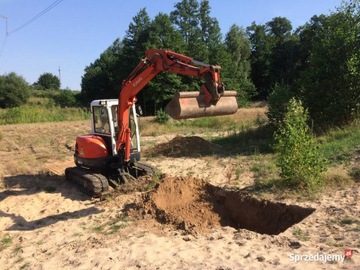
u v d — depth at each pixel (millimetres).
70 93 61188
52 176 13195
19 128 29344
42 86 98562
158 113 29281
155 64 9336
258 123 19562
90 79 62250
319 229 6734
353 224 6766
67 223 8500
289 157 9172
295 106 10180
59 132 27500
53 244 7461
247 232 7043
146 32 50156
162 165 13859
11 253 7262
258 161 12836
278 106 16469
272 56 67875
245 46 66625
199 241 6828
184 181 9820
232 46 65625
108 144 11125
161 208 8562
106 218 8578
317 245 6078
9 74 57719
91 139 11094
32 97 62969
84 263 6324
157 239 7062
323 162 9305
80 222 8500
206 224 8438
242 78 56969
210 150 16016
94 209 9320
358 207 7508
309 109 15945
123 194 10047
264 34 72688
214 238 6914
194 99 8188
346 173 9492
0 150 20188
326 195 8484
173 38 50594
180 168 13180
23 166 14539
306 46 62688
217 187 9727
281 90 16766
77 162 11797
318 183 9008
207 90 8242
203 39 58125
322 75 15852
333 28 16641
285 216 8125
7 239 7930
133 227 7848
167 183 9562
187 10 57875
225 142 18156
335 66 15539
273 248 6172
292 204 8164
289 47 66562
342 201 7961
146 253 6414
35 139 24078
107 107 10867
